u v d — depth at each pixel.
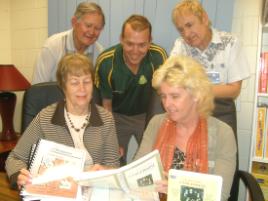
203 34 1.69
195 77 1.27
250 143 2.16
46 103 1.64
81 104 1.45
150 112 1.60
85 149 1.49
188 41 1.73
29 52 3.04
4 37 3.09
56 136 1.49
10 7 3.08
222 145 1.35
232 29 2.18
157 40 2.28
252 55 2.15
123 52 1.95
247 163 2.23
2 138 2.61
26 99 1.62
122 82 2.02
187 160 1.34
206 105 1.34
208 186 0.99
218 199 0.98
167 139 1.39
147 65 1.99
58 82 1.51
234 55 1.75
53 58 2.20
